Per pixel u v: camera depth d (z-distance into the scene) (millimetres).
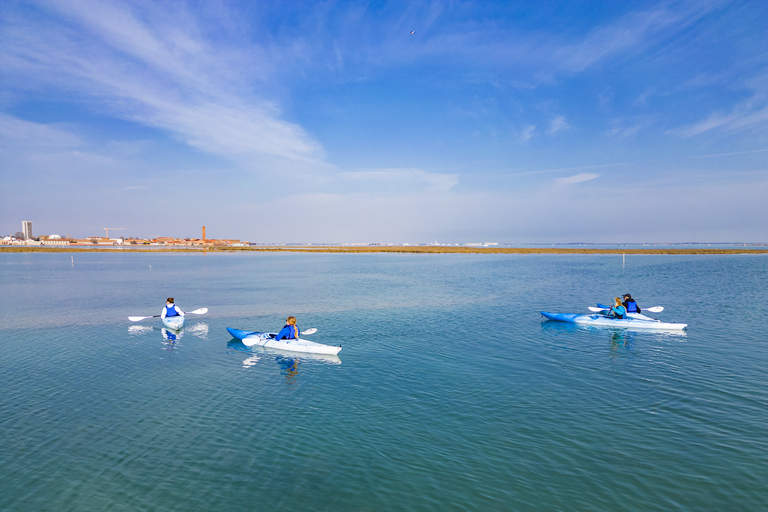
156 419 10445
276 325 22328
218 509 6984
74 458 8594
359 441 9281
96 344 18266
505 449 8883
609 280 44875
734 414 10484
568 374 13773
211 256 124688
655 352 16328
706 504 7027
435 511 6938
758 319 22562
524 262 84125
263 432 9734
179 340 18984
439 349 17078
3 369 14578
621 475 7887
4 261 94625
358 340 18750
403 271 61406
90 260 99375
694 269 60000
